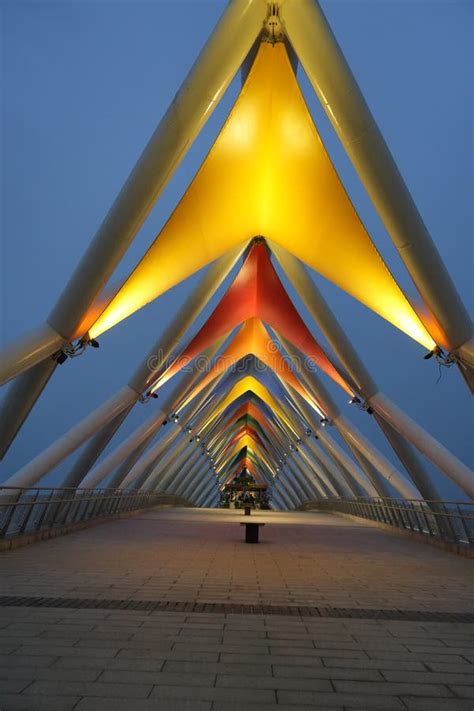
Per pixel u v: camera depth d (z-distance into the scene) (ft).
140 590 22.68
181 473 150.10
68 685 12.13
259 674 13.10
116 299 43.24
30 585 23.15
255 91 35.37
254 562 32.76
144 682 12.40
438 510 48.78
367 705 11.57
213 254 50.11
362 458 76.07
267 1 27.32
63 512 50.75
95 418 55.42
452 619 19.06
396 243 33.94
